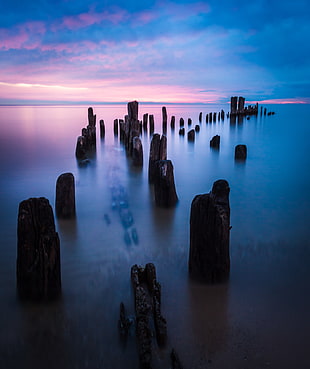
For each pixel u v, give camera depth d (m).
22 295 4.03
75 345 3.43
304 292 4.40
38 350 3.36
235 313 3.93
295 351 3.34
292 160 15.66
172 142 22.69
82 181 11.32
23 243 3.89
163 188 7.98
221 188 4.86
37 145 20.14
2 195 9.48
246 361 3.20
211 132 29.42
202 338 3.50
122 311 3.87
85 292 4.39
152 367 3.10
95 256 5.57
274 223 7.24
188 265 4.86
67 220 7.29
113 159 16.03
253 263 5.24
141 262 5.32
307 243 6.11
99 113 66.31
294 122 40.44
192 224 4.42
